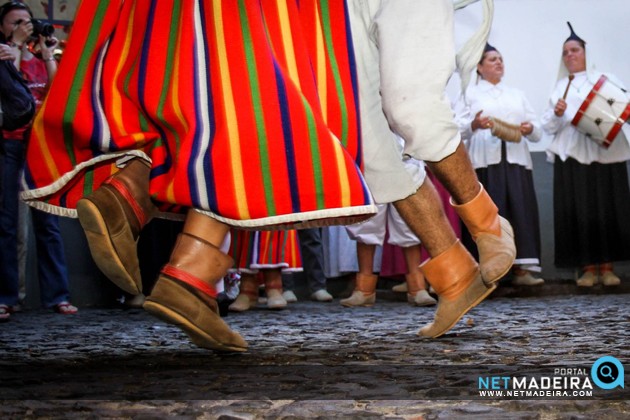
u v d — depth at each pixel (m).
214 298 1.86
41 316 4.61
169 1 1.79
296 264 4.70
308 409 1.33
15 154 4.48
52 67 4.52
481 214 2.09
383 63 1.84
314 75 1.80
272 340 2.59
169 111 1.71
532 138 6.24
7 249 4.39
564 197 6.35
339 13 1.85
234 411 1.33
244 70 1.71
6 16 4.47
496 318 3.46
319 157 1.70
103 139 1.79
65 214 1.96
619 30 7.30
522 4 7.38
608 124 5.84
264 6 1.78
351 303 4.97
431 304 4.89
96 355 2.21
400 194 2.07
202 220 1.78
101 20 1.84
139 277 1.85
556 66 7.37
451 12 1.87
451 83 6.62
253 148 1.68
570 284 6.40
